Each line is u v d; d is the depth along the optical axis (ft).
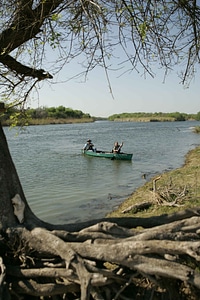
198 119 587.68
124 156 95.91
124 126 359.46
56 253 15.08
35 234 15.83
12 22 17.70
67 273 14.43
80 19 16.26
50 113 411.54
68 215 44.96
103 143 151.64
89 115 590.55
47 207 48.73
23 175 72.23
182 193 43.04
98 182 65.36
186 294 16.24
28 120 22.30
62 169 80.23
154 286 15.81
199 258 13.43
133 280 15.49
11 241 16.14
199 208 18.98
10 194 17.11
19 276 15.28
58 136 196.75
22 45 18.75
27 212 17.35
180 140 168.35
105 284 14.23
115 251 14.46
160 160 96.99
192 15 17.72
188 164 85.15
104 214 44.47
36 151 117.50
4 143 17.95
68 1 16.15
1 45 18.11
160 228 16.37
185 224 16.58
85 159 97.60
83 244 15.14
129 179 68.28
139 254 14.26
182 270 13.60
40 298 16.01
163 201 41.83
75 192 57.31
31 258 15.70
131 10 15.37
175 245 14.12
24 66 20.11
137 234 15.88
